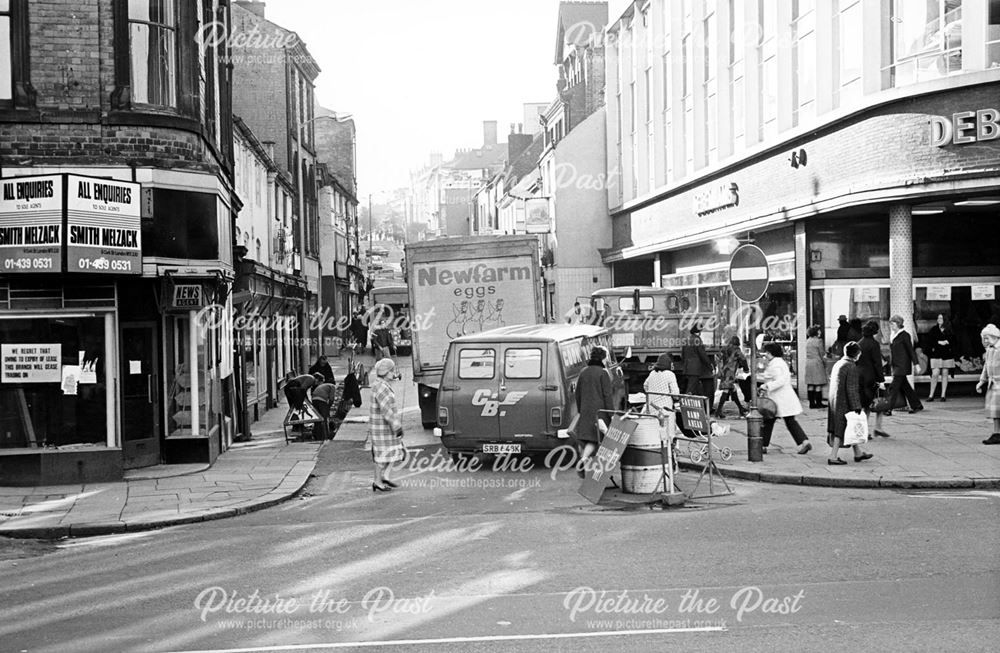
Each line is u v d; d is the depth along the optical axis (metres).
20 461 14.46
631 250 41.16
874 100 20.56
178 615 7.53
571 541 9.94
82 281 14.74
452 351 15.90
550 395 15.45
